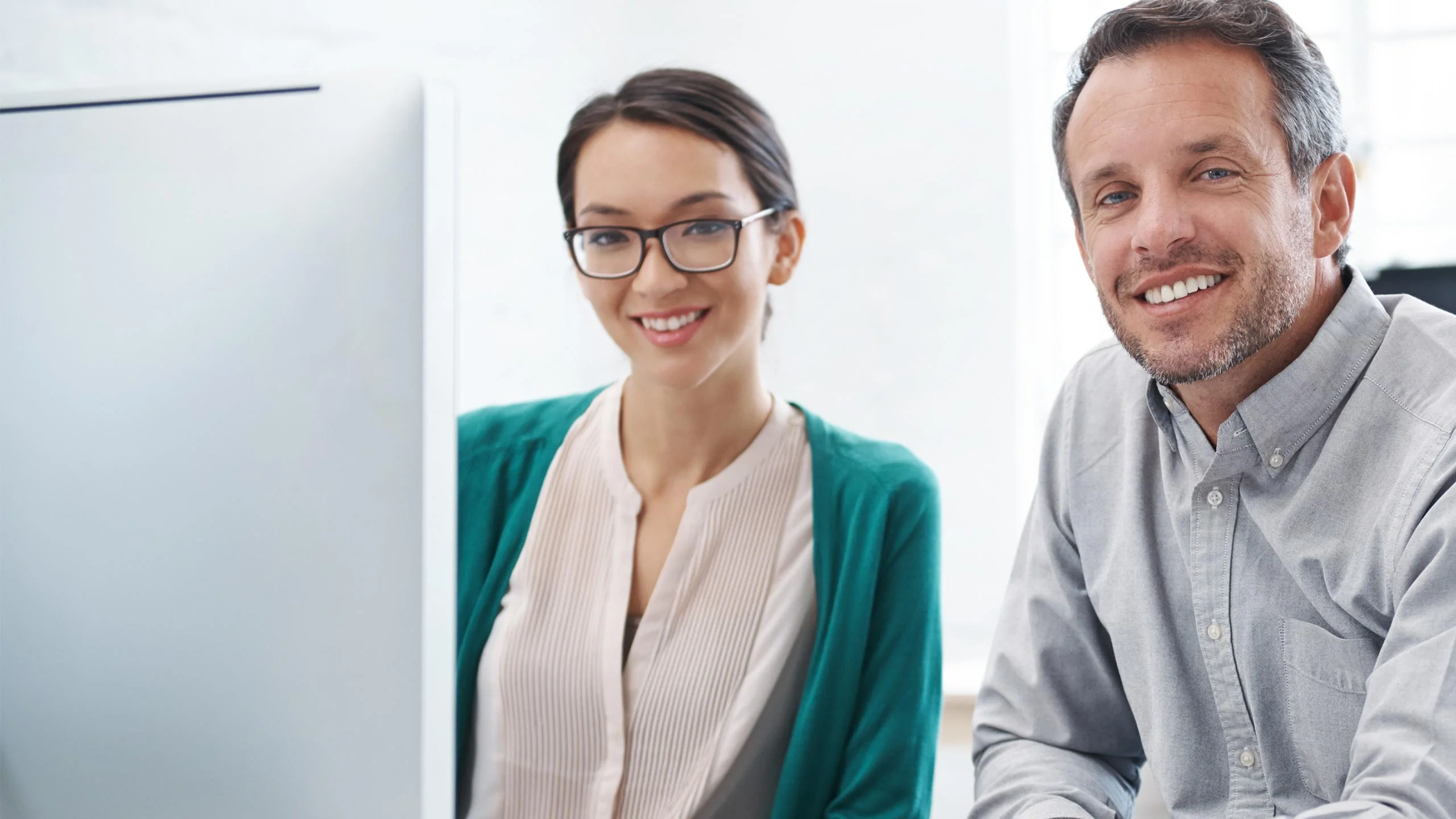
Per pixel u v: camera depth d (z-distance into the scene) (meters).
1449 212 2.25
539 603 1.18
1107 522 1.11
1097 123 0.94
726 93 1.14
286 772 0.57
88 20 1.57
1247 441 0.96
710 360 1.14
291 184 0.57
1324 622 0.95
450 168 0.57
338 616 0.56
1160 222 0.90
